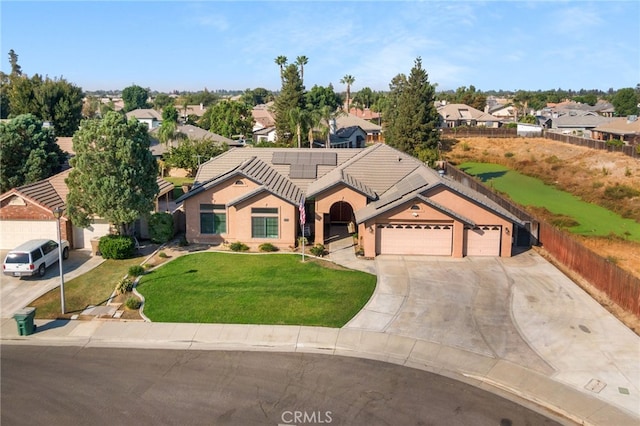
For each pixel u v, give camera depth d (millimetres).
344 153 37312
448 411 14984
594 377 16906
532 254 30234
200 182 34156
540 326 20625
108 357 18125
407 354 18484
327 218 37125
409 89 70875
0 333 19938
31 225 30406
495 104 177875
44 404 15086
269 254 30031
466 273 26750
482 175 62000
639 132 73250
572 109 146500
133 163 28469
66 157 43875
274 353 18500
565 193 50625
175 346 19000
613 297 22859
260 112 124250
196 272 26578
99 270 26938
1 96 85875
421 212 29156
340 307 22312
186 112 140500
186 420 14336
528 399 15758
